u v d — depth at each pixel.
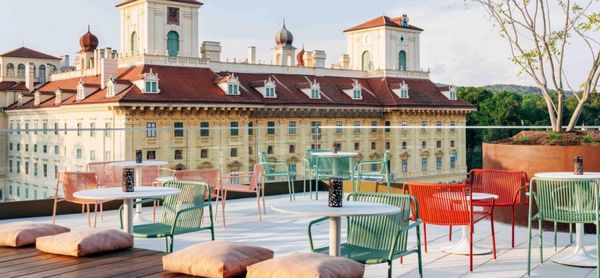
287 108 50.66
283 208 4.96
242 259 4.18
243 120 47.66
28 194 11.53
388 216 5.38
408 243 7.89
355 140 15.97
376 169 13.36
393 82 60.28
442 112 60.00
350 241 5.54
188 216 6.48
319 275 3.73
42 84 60.62
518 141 9.58
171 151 15.67
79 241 4.63
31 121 49.31
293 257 4.04
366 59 64.56
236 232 8.77
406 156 15.42
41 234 5.09
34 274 4.14
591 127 10.69
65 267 4.33
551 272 6.37
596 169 8.59
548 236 8.38
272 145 16.30
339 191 5.01
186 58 48.94
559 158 8.73
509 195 8.10
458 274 6.27
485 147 9.83
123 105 41.25
